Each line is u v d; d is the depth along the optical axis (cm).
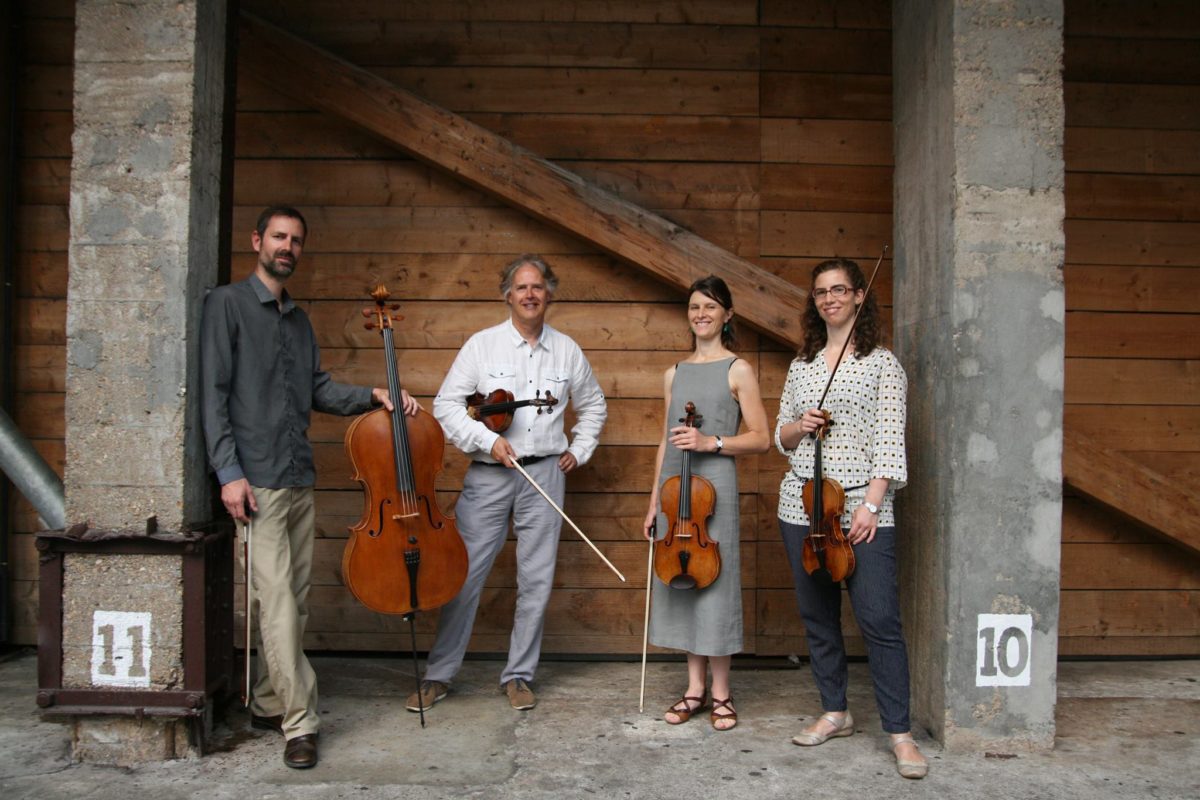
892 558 266
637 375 377
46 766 262
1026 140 276
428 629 375
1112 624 382
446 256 378
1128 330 382
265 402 278
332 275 377
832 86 381
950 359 277
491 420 311
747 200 379
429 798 242
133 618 267
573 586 376
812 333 285
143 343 269
